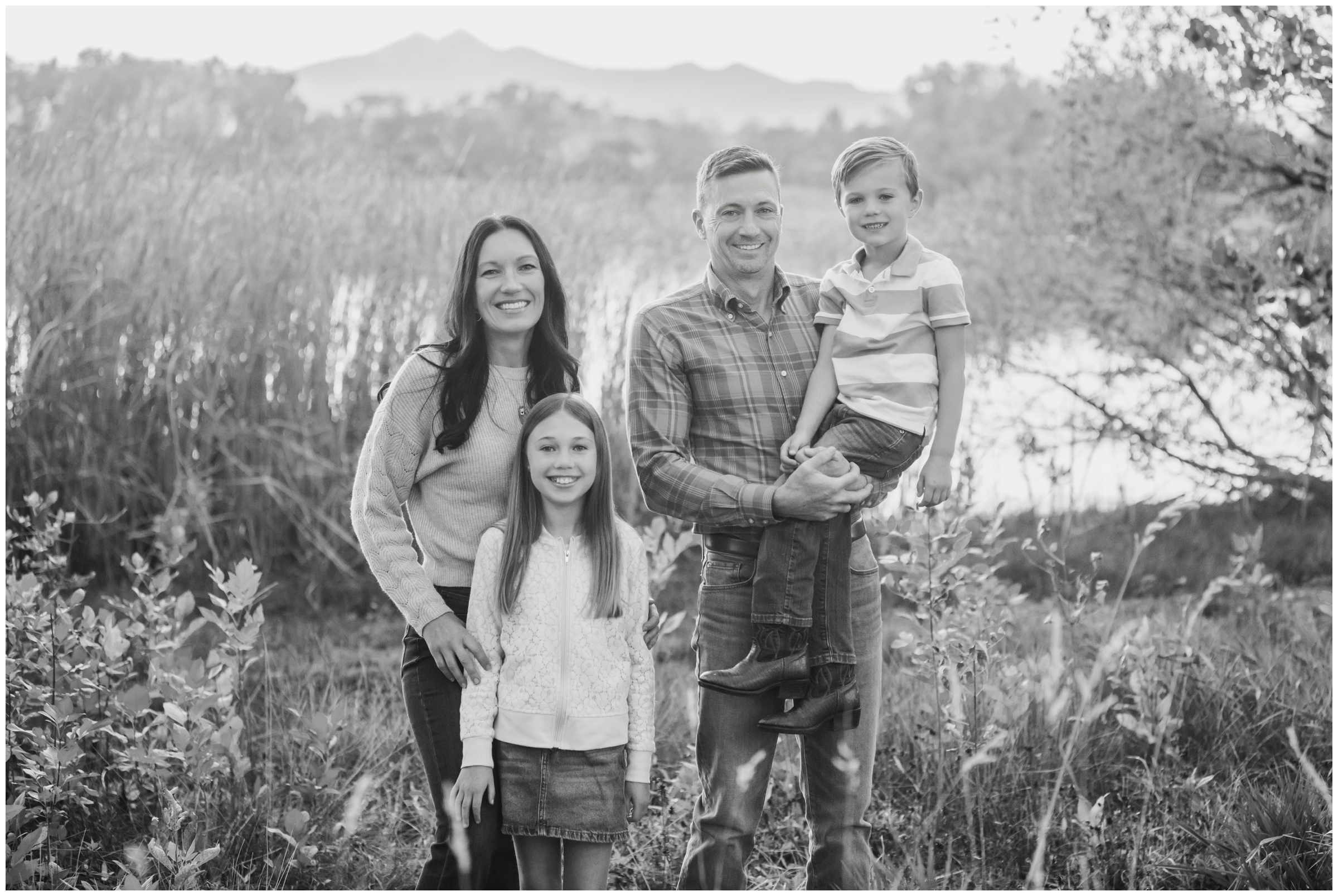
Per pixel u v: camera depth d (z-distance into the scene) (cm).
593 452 275
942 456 285
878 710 294
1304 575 605
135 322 648
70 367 624
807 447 280
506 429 284
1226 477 675
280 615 589
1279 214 664
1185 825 349
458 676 268
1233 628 511
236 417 655
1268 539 632
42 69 744
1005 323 752
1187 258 678
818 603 272
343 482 648
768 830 368
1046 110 812
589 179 912
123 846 344
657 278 828
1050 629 495
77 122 707
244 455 649
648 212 910
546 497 274
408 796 383
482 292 282
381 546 272
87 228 651
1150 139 683
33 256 624
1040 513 659
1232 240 674
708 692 280
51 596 387
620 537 282
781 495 267
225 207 707
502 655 273
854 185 293
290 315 675
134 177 698
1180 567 610
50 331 618
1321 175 557
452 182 809
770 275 292
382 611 600
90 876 328
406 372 279
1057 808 354
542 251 288
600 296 759
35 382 603
